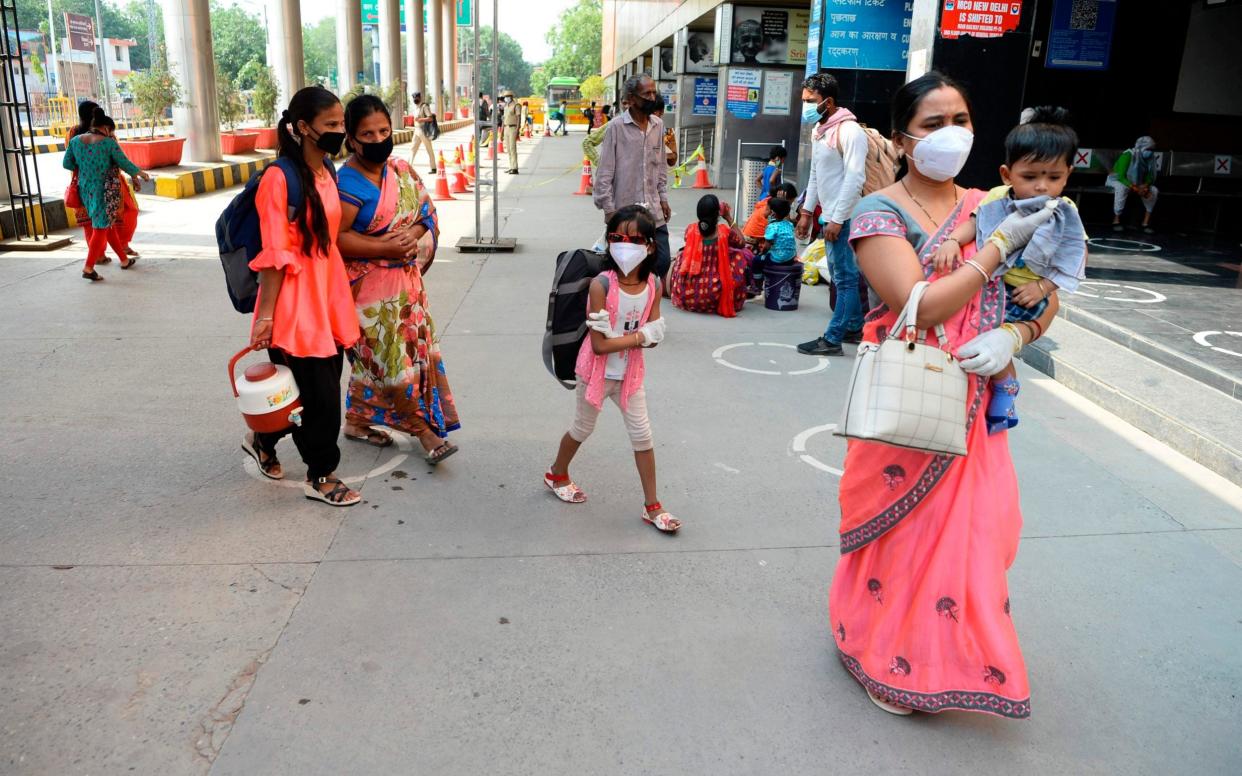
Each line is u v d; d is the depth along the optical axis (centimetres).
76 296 777
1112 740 257
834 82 609
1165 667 291
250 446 420
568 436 393
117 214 851
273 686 272
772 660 291
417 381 427
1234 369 534
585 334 375
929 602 250
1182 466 452
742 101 1714
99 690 267
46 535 362
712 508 401
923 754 250
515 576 340
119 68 6469
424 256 435
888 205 248
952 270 238
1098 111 1232
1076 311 679
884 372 230
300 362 381
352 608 315
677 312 772
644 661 289
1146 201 1176
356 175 395
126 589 323
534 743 250
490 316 737
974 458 249
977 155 869
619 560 354
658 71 2630
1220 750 254
